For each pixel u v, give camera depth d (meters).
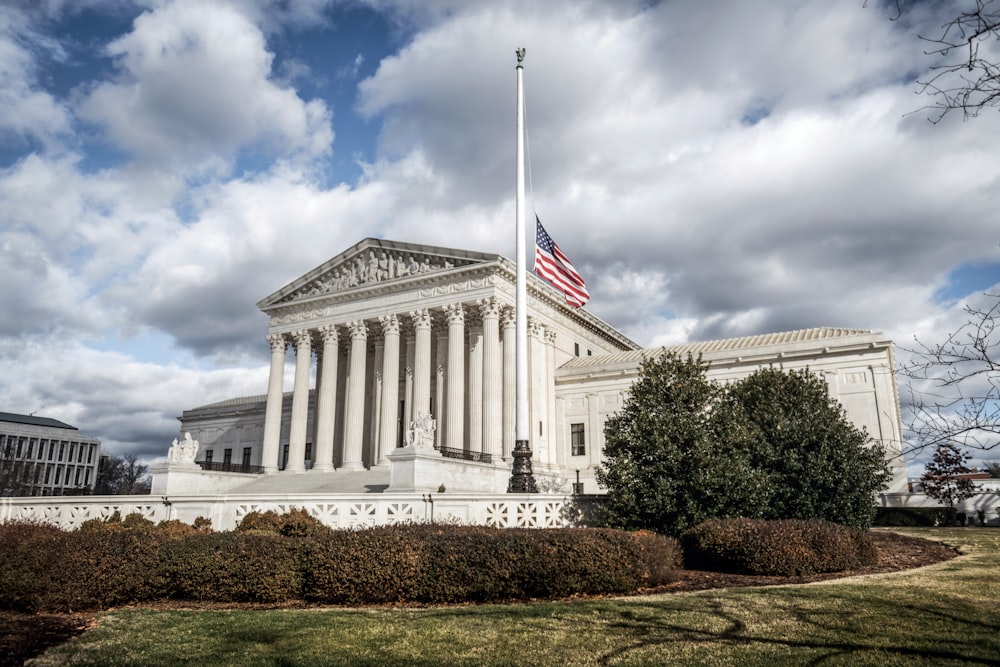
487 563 17.91
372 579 17.91
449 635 13.95
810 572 21.28
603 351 88.38
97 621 16.25
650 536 20.23
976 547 28.20
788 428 31.91
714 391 30.09
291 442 70.12
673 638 13.28
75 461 159.62
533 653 12.65
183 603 18.69
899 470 55.41
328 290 73.19
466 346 70.19
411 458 42.03
